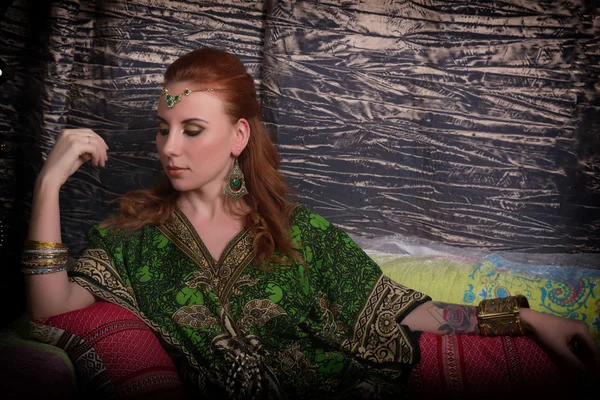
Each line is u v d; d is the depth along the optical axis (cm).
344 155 258
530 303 221
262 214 196
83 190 259
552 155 248
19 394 150
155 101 254
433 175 256
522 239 255
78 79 253
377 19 249
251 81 197
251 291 183
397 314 186
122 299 181
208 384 175
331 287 194
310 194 261
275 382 176
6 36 247
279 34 251
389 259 243
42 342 173
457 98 250
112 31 251
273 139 257
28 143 253
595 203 248
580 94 243
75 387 167
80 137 182
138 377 169
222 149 187
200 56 189
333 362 184
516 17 243
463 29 246
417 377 180
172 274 185
